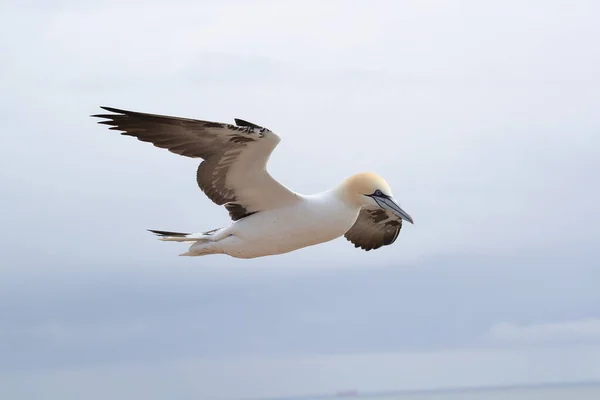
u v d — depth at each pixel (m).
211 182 16.23
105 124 15.62
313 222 16.69
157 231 17.14
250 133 15.31
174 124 15.46
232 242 16.72
